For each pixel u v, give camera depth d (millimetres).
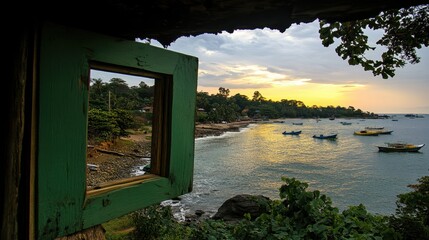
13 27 915
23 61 906
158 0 977
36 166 938
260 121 119750
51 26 952
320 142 48125
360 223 2744
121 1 1006
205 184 18531
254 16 1055
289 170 23703
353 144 45031
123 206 1212
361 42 2283
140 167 22734
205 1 950
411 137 58969
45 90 945
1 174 901
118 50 1156
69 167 1028
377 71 2379
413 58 2256
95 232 1627
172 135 1411
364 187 18328
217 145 42312
